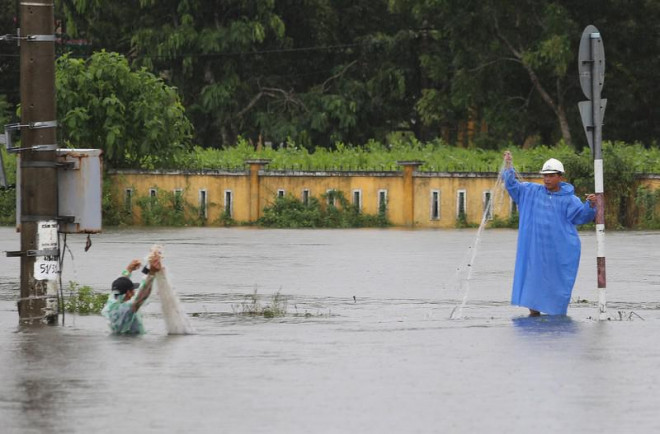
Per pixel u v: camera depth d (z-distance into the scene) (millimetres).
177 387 22359
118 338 28984
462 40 125312
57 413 20125
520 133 131750
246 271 50188
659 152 97312
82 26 140375
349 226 93812
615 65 125750
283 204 95375
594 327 30797
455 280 46188
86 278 46500
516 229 88812
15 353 26422
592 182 89625
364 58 142625
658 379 22984
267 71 143500
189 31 134625
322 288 43250
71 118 96000
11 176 96875
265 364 24922
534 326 31172
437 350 26781
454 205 92812
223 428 19000
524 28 124438
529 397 21344
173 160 99625
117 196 98375
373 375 23562
